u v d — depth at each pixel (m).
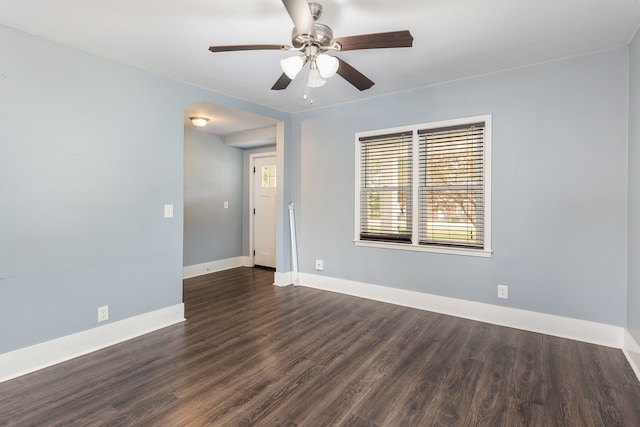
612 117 2.51
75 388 2.00
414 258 3.47
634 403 1.84
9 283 2.16
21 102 2.20
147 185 2.90
